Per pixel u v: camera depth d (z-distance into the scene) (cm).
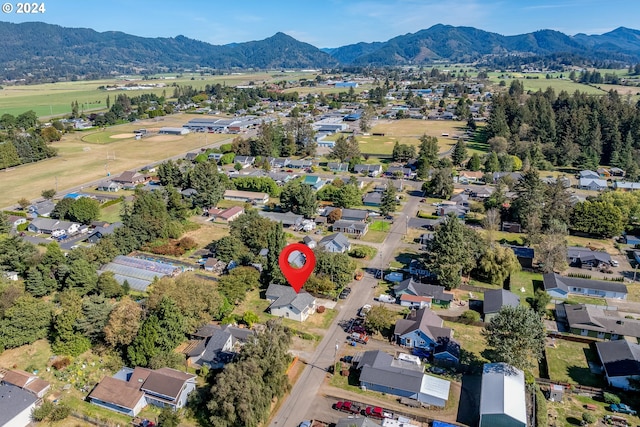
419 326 6850
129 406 5519
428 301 7938
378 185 15200
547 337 7094
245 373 5262
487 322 7431
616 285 8338
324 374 6262
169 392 5603
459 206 12731
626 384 5847
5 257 8681
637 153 16975
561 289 8181
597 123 18175
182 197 13038
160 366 6109
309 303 7706
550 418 5409
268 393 5350
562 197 11044
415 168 17025
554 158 17325
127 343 6438
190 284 7350
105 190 14700
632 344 6391
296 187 12456
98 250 9188
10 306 7162
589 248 10244
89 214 11619
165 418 5272
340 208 12519
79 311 6894
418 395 5709
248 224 10112
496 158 16412
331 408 5634
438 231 8744
